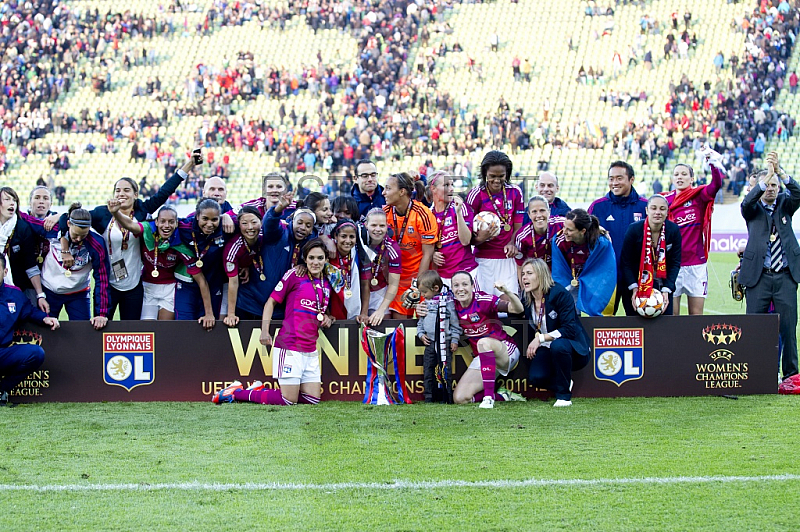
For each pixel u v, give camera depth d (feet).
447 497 32.09
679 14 225.15
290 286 49.47
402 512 30.53
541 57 223.71
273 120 212.64
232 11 244.42
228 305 50.62
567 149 194.29
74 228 48.67
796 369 55.26
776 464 36.19
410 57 228.02
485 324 49.11
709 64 211.20
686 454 37.81
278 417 45.55
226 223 49.60
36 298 52.65
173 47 237.66
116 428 43.14
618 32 225.97
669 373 51.29
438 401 50.06
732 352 51.57
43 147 210.79
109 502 31.71
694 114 196.24
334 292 50.62
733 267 129.70
